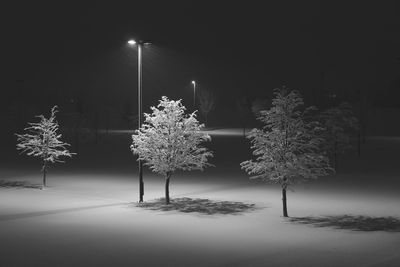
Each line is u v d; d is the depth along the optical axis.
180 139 27.56
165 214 24.80
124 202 28.92
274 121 24.34
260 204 27.84
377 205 27.34
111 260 15.69
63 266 14.96
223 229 20.95
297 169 23.73
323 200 29.14
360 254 16.45
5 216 24.38
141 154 27.83
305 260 15.62
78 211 25.84
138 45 29.86
